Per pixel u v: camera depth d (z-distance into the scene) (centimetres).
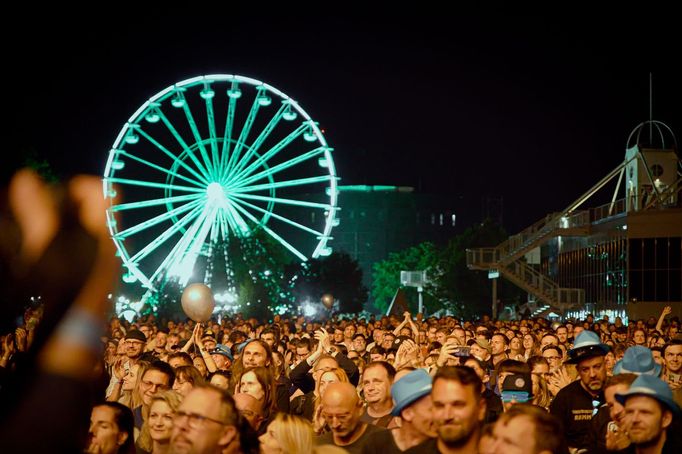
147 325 2545
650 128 6322
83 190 352
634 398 708
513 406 595
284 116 5362
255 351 1184
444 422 654
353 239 15538
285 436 713
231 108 5262
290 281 10494
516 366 1108
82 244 350
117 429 732
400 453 751
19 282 343
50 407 358
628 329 2719
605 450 784
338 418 863
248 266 6203
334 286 10862
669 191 5800
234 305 6134
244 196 5281
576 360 1062
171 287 5106
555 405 1062
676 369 1301
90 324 360
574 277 7106
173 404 799
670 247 5575
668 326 2933
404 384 744
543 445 573
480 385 668
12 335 400
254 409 876
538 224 6556
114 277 361
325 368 1123
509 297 9075
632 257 5697
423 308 10512
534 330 2498
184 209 5150
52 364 359
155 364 1012
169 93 5112
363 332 2520
